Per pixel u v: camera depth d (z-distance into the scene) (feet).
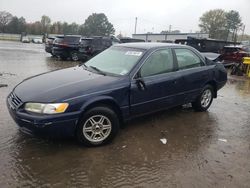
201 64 19.86
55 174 11.61
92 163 12.59
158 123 17.95
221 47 65.82
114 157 13.21
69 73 16.06
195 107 20.68
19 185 10.78
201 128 17.53
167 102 17.43
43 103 12.61
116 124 14.56
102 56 18.17
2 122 16.58
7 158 12.62
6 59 52.65
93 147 14.07
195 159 13.42
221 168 12.72
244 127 18.22
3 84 26.45
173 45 18.33
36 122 12.37
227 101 25.21
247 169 12.77
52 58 61.57
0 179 11.07
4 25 288.92
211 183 11.50
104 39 60.29
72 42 58.44
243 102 25.18
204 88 20.27
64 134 13.15
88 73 15.85
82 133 13.57
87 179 11.39
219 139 15.98
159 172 12.13
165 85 16.85
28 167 12.01
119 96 14.57
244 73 45.93
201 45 63.26
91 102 13.44
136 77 15.46
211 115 20.34
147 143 14.88
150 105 16.34
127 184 11.21
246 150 14.76
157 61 16.81
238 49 56.80
